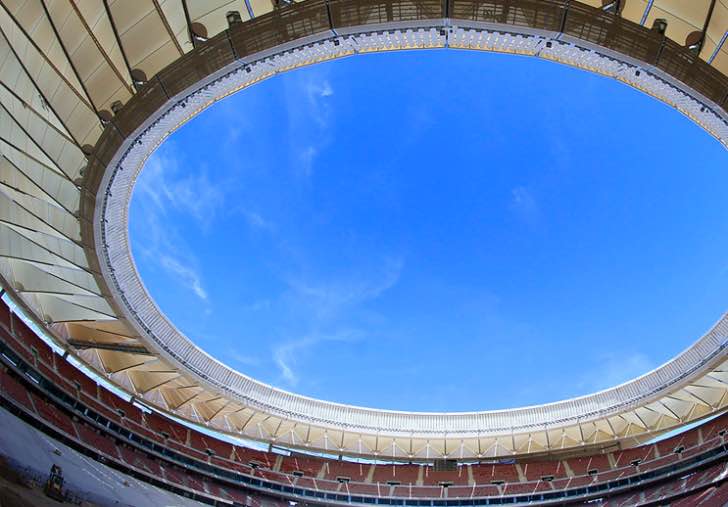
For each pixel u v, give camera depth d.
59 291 36.25
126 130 28.16
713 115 26.16
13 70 24.81
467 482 55.69
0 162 27.28
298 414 50.97
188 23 25.22
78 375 45.50
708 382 45.00
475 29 25.00
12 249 31.08
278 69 27.61
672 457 50.53
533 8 23.98
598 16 23.84
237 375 47.41
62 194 30.56
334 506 53.69
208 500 47.91
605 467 53.50
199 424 51.75
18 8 23.19
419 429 53.28
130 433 46.69
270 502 52.50
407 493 55.19
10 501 23.55
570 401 50.84
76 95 26.91
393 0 24.25
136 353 43.03
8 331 38.69
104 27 25.64
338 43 26.12
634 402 46.91
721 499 43.00
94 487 33.84
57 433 38.06
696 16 24.33
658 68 24.62
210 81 27.11
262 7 26.14
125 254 35.44
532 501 53.03
